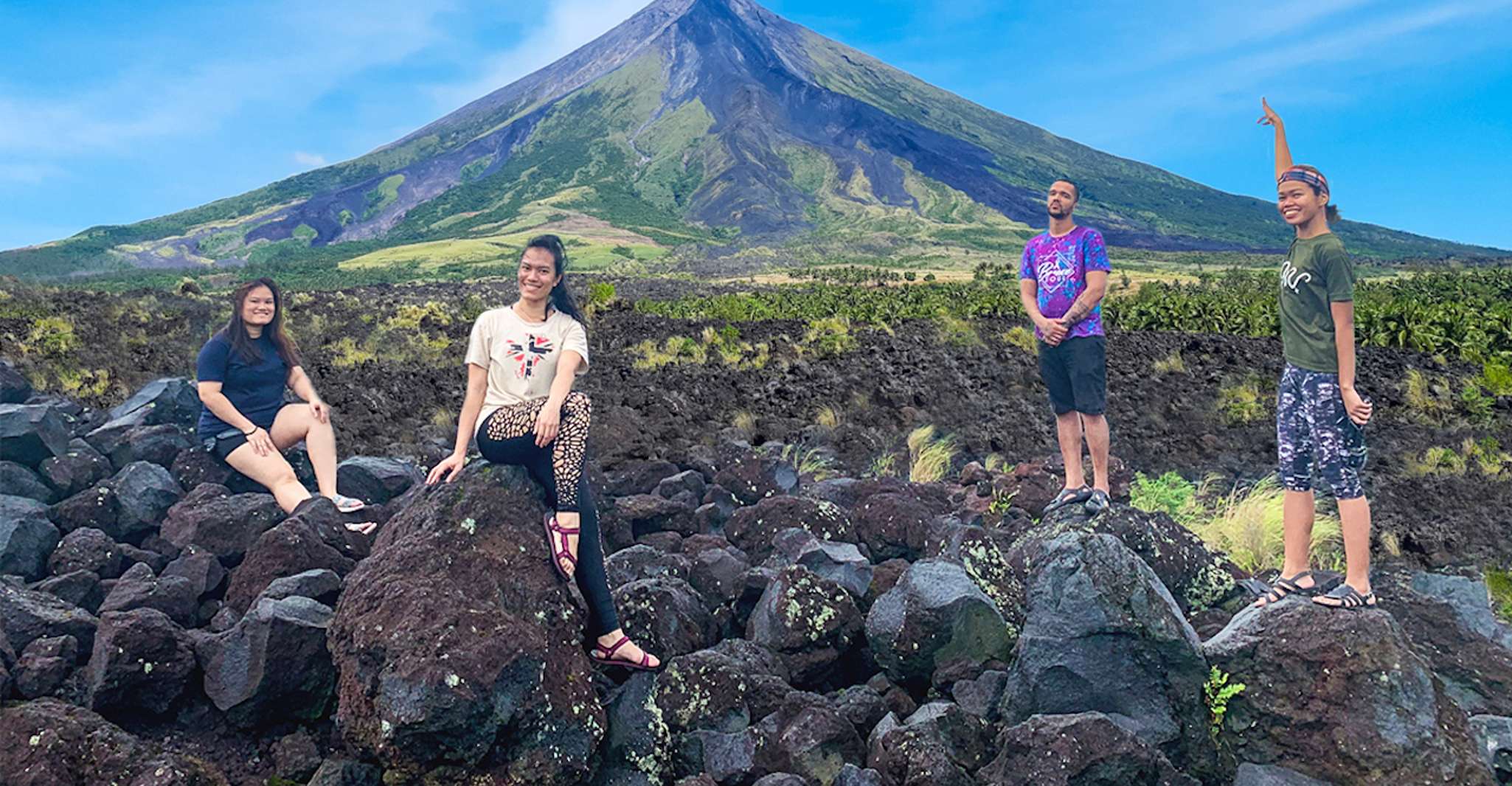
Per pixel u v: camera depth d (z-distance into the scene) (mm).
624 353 15570
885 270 155250
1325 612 3381
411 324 18859
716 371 13227
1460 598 4234
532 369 3701
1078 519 4766
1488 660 3742
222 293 27734
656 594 3754
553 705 2984
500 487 3553
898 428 9656
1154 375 13086
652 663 3467
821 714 3184
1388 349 16062
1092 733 2990
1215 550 5145
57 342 11266
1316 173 3783
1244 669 3355
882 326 21797
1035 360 14164
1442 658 3783
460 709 2770
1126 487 5926
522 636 2994
